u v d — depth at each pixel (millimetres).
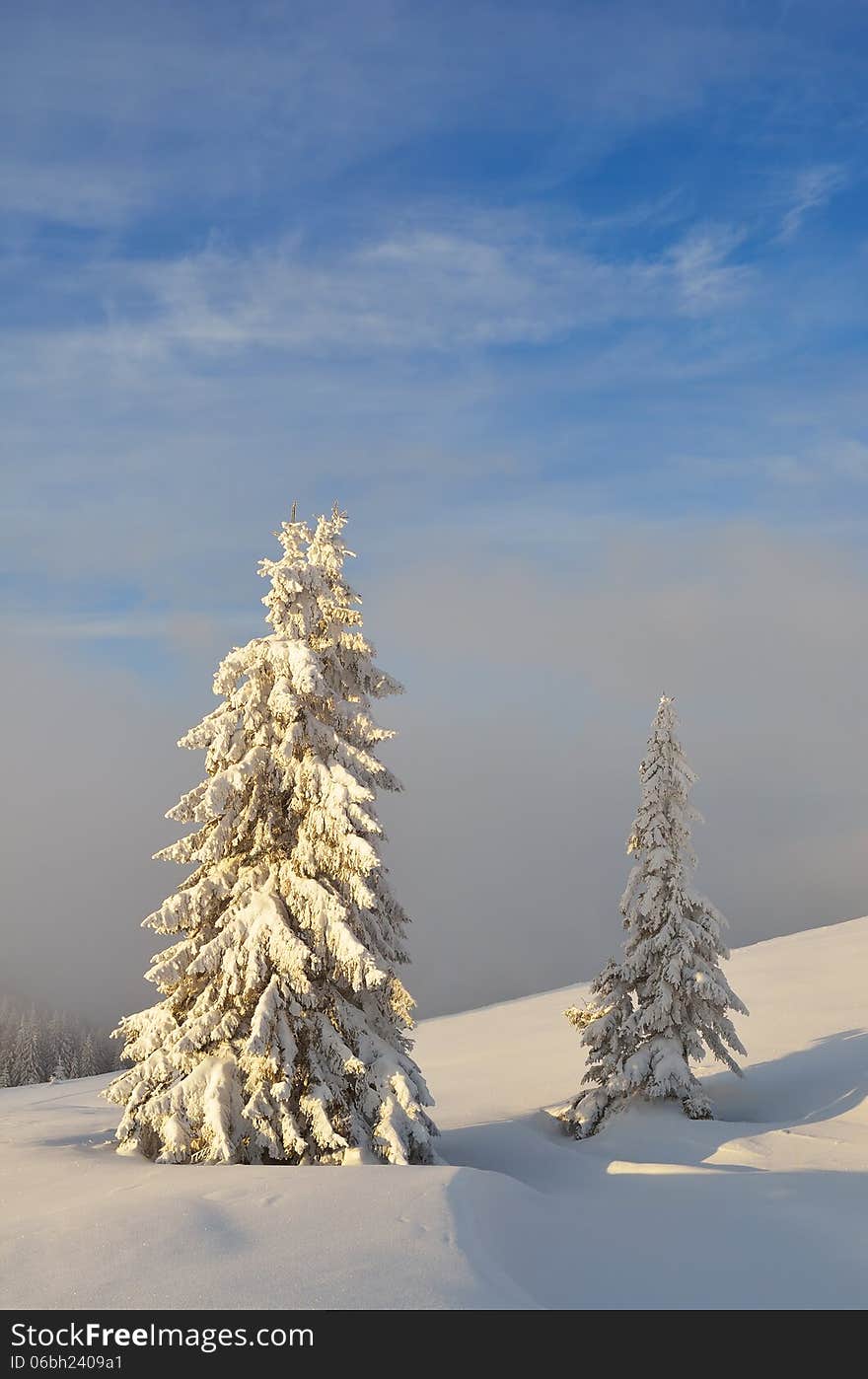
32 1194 13148
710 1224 12758
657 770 25031
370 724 18562
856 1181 15281
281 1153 15617
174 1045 16500
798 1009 36781
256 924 16906
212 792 17203
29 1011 125062
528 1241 11000
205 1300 8273
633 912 24656
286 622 19000
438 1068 37750
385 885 19109
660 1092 22641
